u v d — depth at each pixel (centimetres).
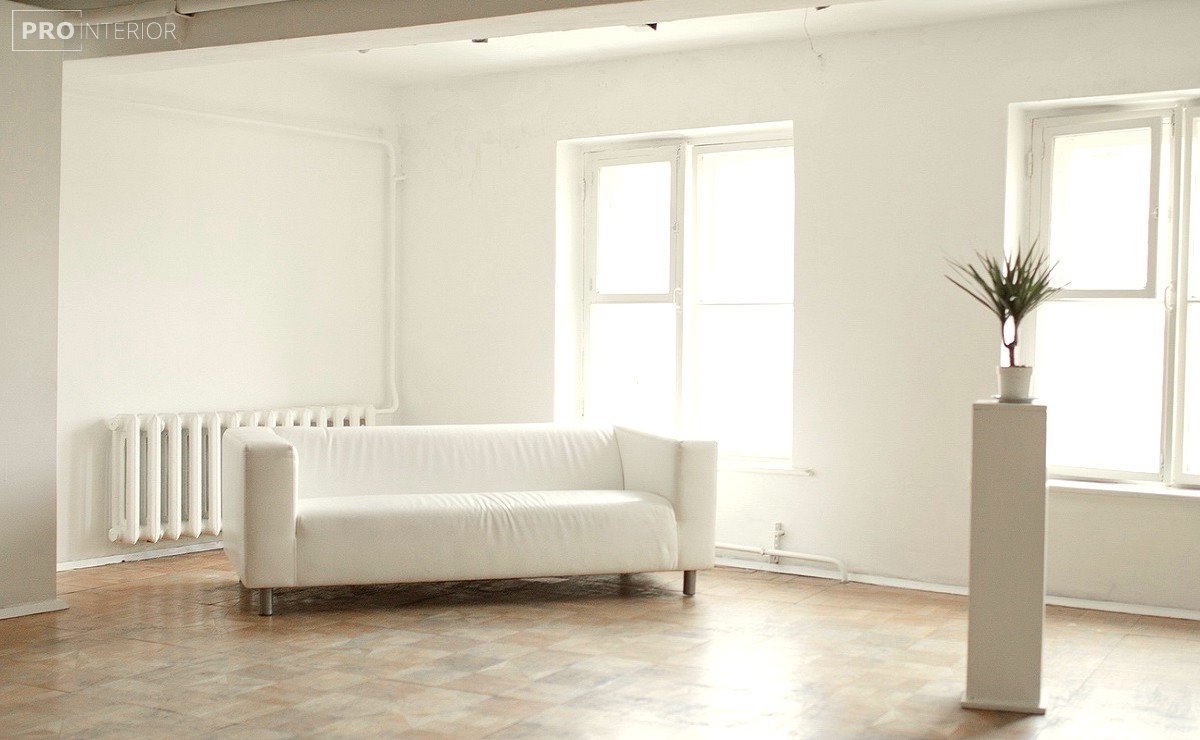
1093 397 551
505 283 698
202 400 639
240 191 654
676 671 415
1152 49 518
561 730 349
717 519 635
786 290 636
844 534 595
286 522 489
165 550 627
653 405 671
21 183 491
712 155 652
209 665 416
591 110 665
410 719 358
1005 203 552
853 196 590
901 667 423
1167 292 530
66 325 581
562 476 594
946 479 566
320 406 689
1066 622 503
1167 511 518
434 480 578
